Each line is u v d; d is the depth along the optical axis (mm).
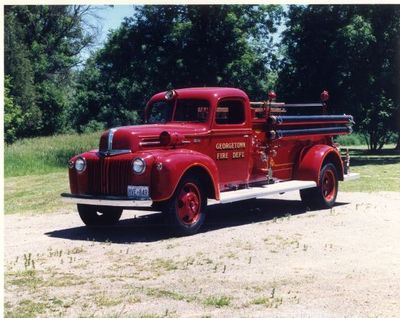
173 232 9367
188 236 9453
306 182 11727
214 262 7809
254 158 11023
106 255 8297
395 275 7102
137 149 9336
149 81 34562
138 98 36750
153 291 6547
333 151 12336
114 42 35062
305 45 28219
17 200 14805
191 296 6352
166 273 7309
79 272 7410
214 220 10977
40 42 55656
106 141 9539
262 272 7301
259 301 6113
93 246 8898
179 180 9188
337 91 28344
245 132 10750
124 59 34719
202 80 32562
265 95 34344
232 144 10539
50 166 24797
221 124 10367
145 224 10742
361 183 16719
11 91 46500
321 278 7008
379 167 23125
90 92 58000
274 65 34688
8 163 24328
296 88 28922
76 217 11773
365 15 27688
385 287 6605
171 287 6711
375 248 8555
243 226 10266
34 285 6848
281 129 11484
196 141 9953
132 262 7875
